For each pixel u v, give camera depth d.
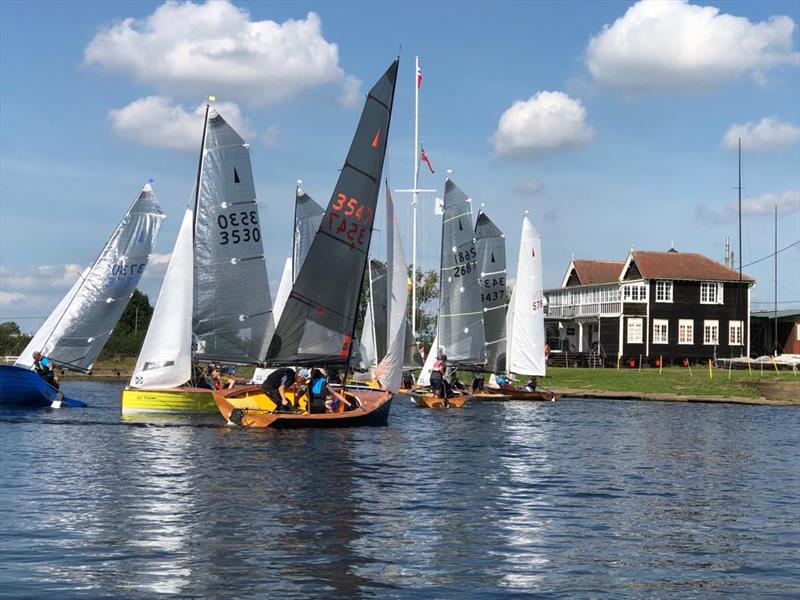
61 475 18.98
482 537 13.72
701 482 19.73
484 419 36.00
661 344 80.38
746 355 81.75
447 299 47.16
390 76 30.94
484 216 50.41
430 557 12.41
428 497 17.16
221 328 34.66
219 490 17.34
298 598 10.45
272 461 21.53
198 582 10.99
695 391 55.25
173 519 14.52
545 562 12.27
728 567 12.14
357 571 11.62
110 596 10.40
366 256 31.30
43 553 12.23
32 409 35.81
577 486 18.92
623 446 27.05
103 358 82.75
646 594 10.88
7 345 72.19
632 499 17.38
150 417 32.12
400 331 35.75
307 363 30.92
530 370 50.50
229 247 34.62
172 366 33.03
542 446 26.56
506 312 52.00
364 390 33.53
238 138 34.62
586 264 91.81
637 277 81.56
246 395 30.11
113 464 20.67
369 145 30.91
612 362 81.19
